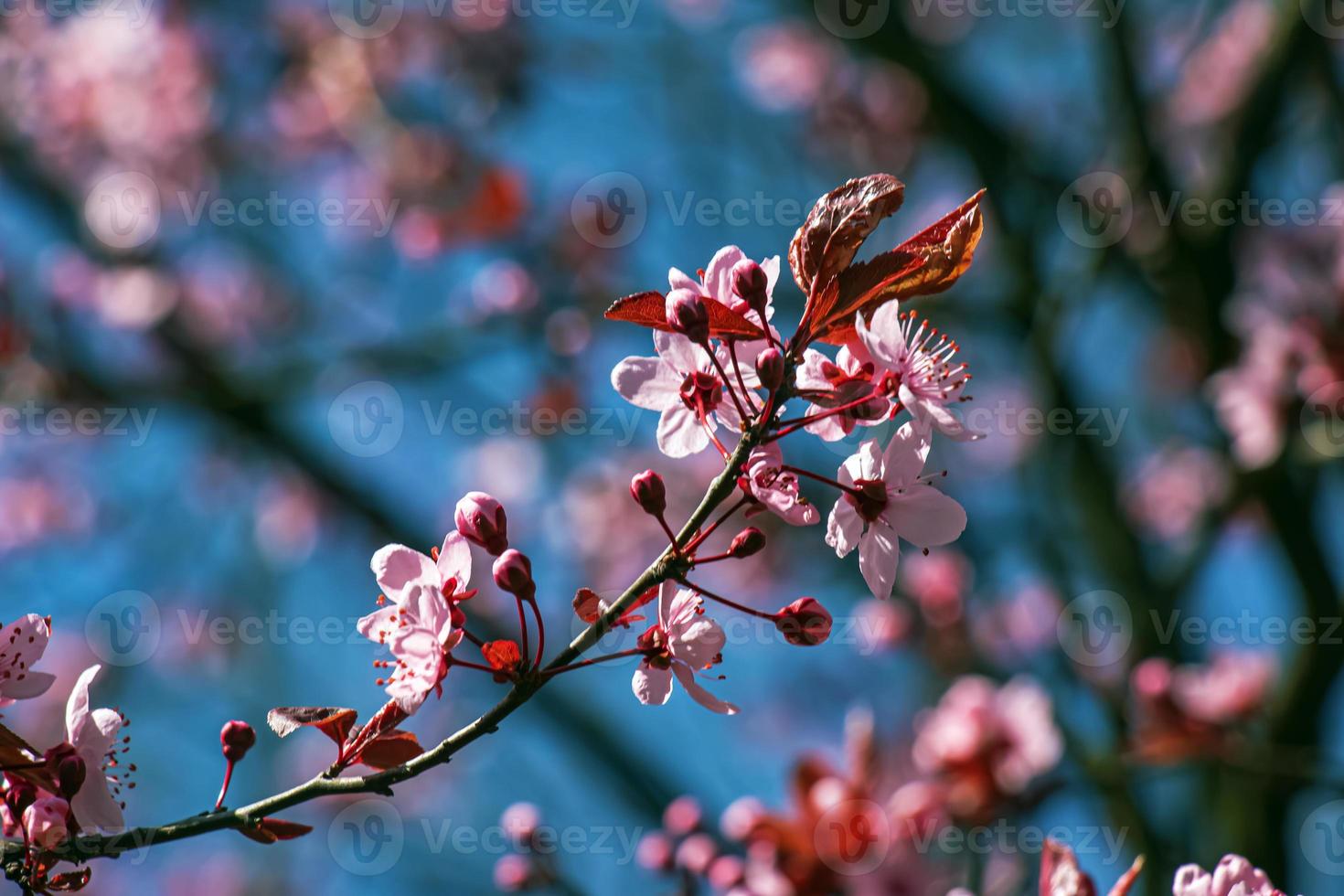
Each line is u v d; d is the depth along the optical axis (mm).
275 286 8125
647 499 1714
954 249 1745
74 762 1765
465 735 1706
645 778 6320
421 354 6547
